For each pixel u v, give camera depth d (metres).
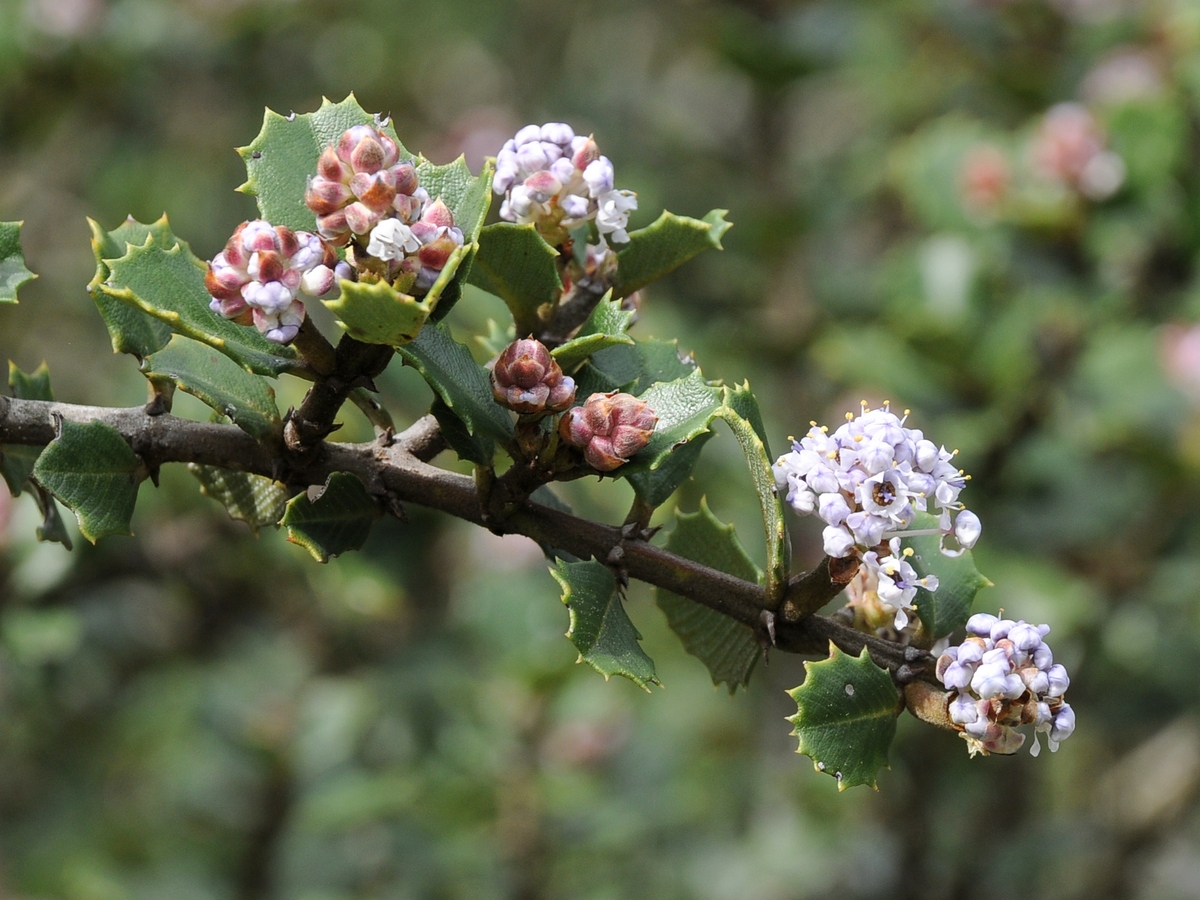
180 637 4.52
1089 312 4.05
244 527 4.04
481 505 1.67
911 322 4.11
